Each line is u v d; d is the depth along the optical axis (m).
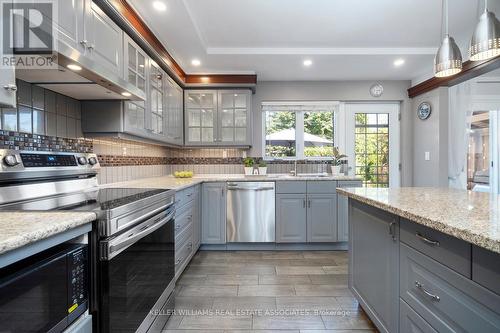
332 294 2.14
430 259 1.07
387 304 1.42
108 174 2.41
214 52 3.03
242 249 3.29
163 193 1.76
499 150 3.91
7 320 0.69
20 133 1.54
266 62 3.30
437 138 3.55
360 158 4.14
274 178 3.26
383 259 1.46
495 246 0.71
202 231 3.22
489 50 1.42
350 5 2.26
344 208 3.25
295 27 2.62
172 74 3.08
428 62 3.34
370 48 3.09
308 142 4.11
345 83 4.03
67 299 0.91
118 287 1.16
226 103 3.65
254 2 2.21
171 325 1.75
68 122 1.93
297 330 1.69
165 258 1.79
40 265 0.80
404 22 2.54
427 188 2.03
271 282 2.36
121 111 2.05
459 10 2.33
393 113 4.13
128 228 1.28
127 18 1.96
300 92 4.02
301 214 3.25
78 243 1.02
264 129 4.08
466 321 0.88
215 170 3.97
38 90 1.68
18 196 1.30
